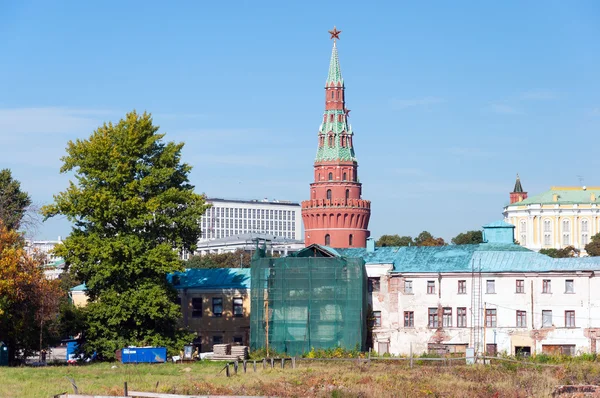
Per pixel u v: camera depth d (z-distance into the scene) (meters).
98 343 115.00
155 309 111.62
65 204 113.56
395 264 132.50
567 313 123.69
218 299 136.50
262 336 125.00
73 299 145.88
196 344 136.12
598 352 121.25
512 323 125.44
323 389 72.88
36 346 118.25
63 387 74.50
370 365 100.12
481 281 126.94
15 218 133.88
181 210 119.69
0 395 68.56
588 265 124.12
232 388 73.06
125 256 112.31
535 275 124.94
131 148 117.06
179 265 113.31
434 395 70.50
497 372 89.00
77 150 116.25
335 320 123.19
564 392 73.56
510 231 136.12
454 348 126.62
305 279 124.69
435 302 128.12
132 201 112.75
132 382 79.38
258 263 126.56
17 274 104.75
